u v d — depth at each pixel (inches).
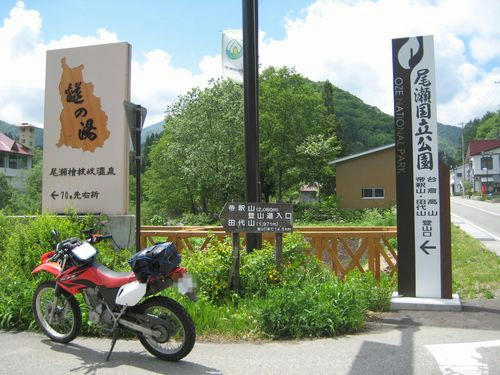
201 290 259.6
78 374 173.2
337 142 1748.3
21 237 288.4
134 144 279.3
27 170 2182.6
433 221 281.3
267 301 227.8
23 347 206.2
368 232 323.6
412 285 283.7
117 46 337.7
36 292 221.6
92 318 197.6
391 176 1509.6
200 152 1501.0
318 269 286.8
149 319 184.7
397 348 198.4
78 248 203.6
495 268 410.6
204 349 200.7
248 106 294.8
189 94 1592.0
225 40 308.8
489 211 1612.9
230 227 264.7
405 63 283.3
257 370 174.4
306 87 1587.1
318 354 191.6
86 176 339.0
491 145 3410.4
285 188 1619.1
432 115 279.9
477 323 243.3
